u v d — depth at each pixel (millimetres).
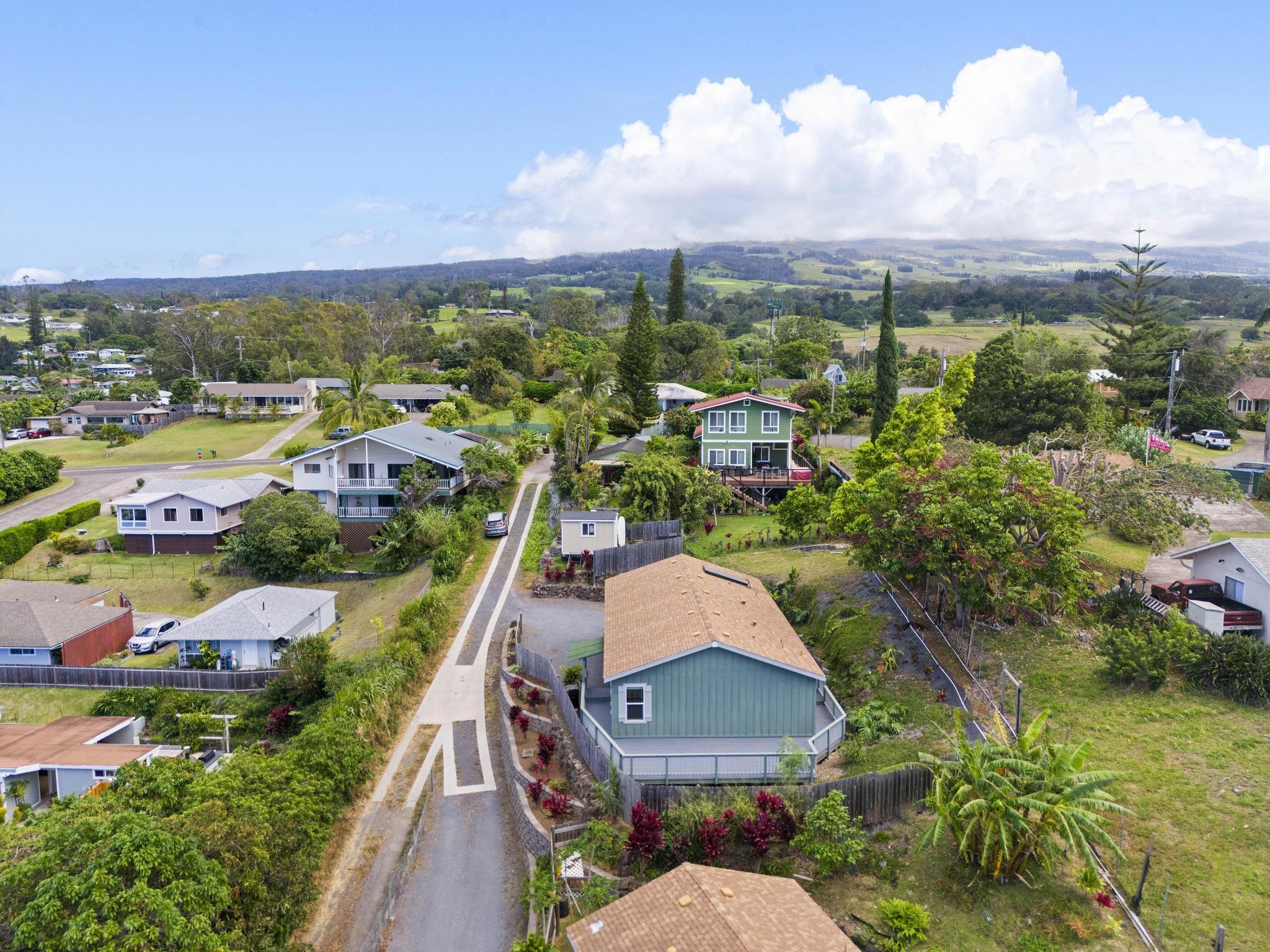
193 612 46344
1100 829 16844
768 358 110688
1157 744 22312
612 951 14695
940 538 27094
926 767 20312
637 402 67125
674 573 30250
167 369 123688
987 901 17484
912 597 33594
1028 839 17531
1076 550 30875
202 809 16875
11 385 139875
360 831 22562
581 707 25922
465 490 55312
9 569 51406
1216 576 29750
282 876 17062
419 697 30234
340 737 23719
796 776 20984
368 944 18250
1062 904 17141
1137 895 17031
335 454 53688
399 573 47750
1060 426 54875
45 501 63312
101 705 34156
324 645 34125
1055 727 23453
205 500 53625
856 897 18078
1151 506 34250
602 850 19812
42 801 27922
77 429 90062
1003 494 27953
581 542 42969
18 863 14742
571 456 55750
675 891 15789
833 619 32594
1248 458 57031
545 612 37719
